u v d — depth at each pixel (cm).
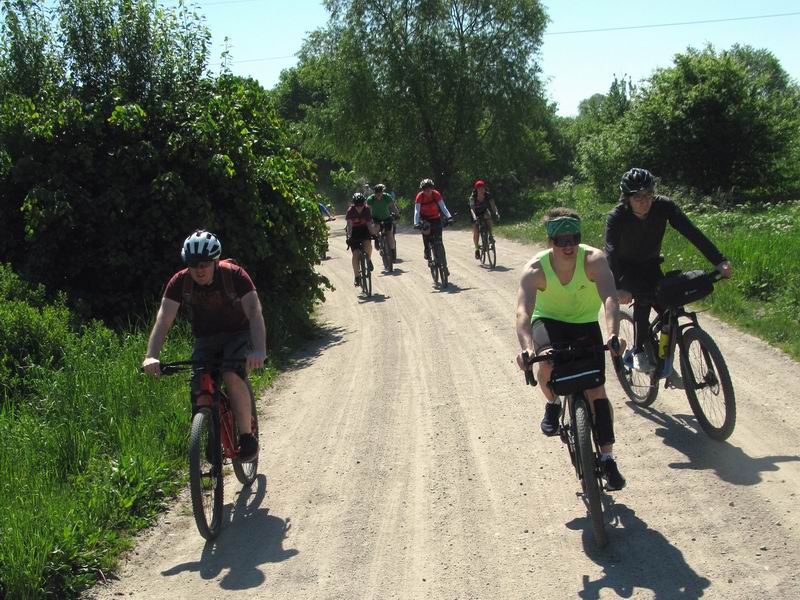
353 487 523
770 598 346
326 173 5578
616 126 3150
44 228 943
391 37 3597
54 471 548
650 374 589
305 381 813
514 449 562
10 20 1041
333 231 3409
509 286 1289
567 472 513
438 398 704
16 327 780
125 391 681
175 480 551
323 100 6138
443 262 1360
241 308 511
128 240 1003
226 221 1038
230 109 1072
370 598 383
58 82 1061
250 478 544
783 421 559
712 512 433
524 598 370
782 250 1144
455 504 480
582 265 445
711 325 863
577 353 423
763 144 2803
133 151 998
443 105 3709
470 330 975
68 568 421
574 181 4419
